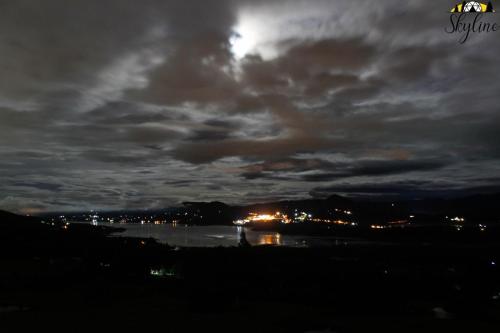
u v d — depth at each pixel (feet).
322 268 115.65
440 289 92.73
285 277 103.55
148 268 118.52
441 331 60.34
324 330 61.31
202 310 70.54
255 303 77.61
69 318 63.62
